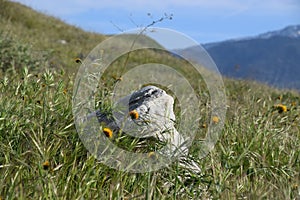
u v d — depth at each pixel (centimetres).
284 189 362
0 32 1095
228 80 1253
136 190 355
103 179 353
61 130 400
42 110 420
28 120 399
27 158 368
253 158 447
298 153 468
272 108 589
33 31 2164
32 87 471
